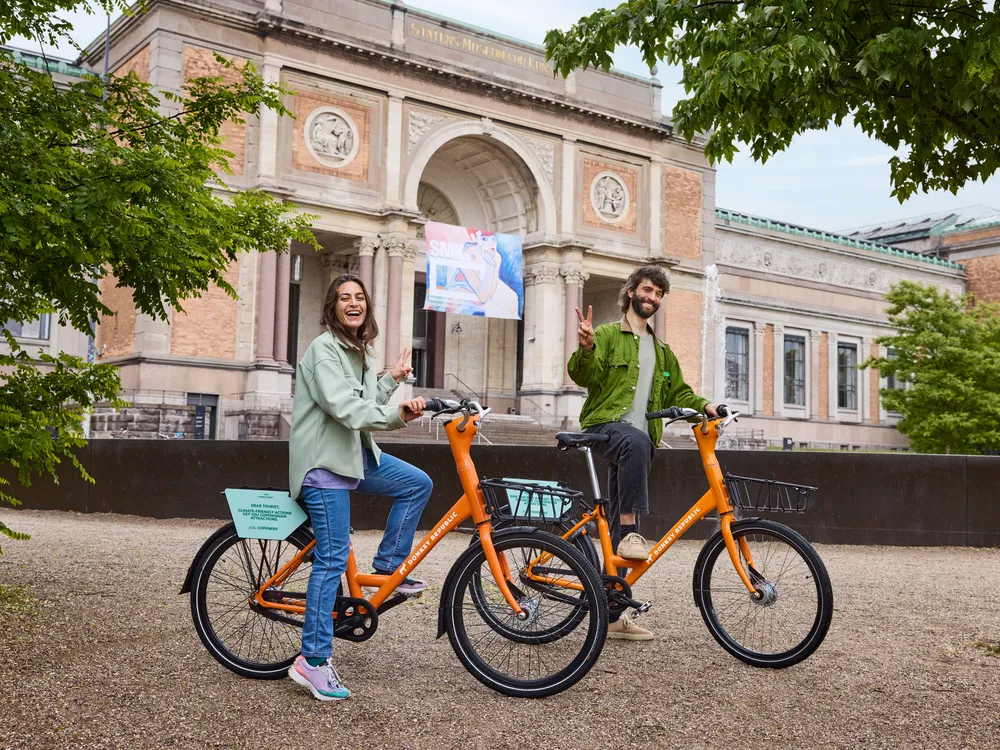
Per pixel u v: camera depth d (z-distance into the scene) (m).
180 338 30.72
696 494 12.11
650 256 41.44
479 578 4.86
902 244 64.25
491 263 34.88
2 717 4.12
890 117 6.29
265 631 5.04
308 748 3.84
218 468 14.31
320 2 33.56
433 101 35.88
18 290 6.89
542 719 4.26
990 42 4.98
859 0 5.63
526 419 36.50
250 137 32.16
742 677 5.07
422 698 4.56
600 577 5.03
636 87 41.88
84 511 15.64
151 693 4.53
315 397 4.62
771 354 48.38
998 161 6.09
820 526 12.46
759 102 5.83
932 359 40.78
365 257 34.41
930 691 4.86
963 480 12.48
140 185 6.35
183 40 31.05
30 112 7.09
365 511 12.81
